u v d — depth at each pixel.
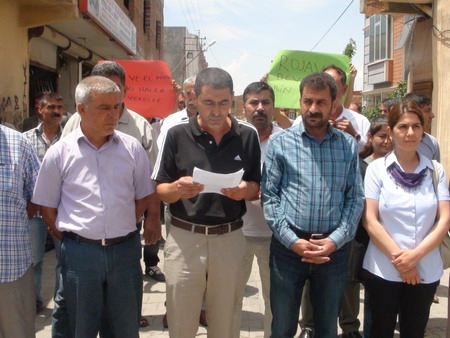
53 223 3.55
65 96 12.48
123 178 3.50
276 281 3.63
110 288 3.51
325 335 3.60
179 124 3.50
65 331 3.89
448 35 8.54
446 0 8.55
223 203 3.43
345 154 3.55
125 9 14.88
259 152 3.65
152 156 4.59
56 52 11.07
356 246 3.93
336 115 4.90
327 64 5.83
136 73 7.10
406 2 9.37
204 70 3.33
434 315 5.27
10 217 3.29
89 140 3.45
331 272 3.53
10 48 7.54
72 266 3.40
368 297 3.88
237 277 3.57
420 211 3.58
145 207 3.75
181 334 3.54
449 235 3.94
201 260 3.46
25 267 3.39
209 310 3.61
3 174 3.26
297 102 5.72
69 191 3.44
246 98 4.37
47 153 3.44
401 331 3.78
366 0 9.83
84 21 9.33
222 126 3.46
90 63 14.29
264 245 4.18
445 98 8.52
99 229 3.39
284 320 3.63
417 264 3.56
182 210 3.46
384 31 21.98
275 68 5.85
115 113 3.37
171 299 3.53
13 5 7.59
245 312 5.31
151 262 6.33
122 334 3.57
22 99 8.03
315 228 3.48
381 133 4.36
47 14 7.88
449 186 3.80
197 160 3.44
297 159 3.53
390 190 3.64
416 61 10.95
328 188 3.48
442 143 8.47
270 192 3.58
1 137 3.33
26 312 3.44
